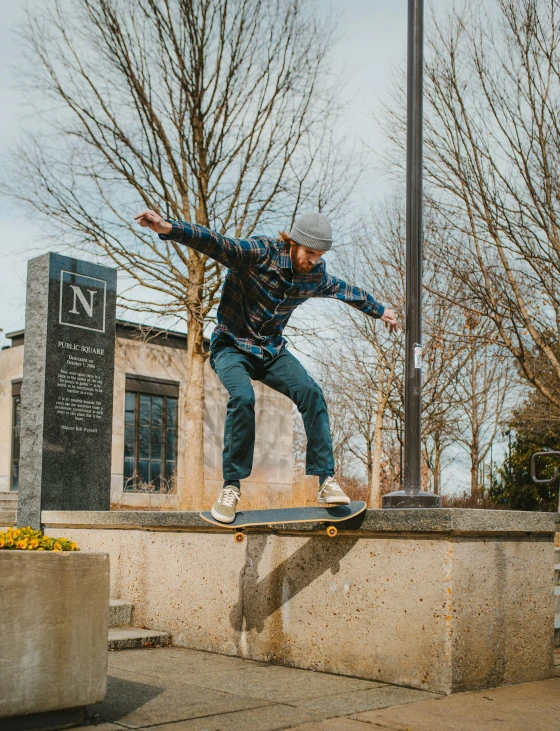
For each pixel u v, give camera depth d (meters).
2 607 3.09
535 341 13.25
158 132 15.41
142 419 18.61
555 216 12.18
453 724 3.52
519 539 4.66
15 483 17.77
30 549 3.41
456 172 12.62
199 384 15.36
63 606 3.27
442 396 22.52
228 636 5.30
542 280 12.53
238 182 16.05
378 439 19.42
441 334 16.44
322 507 4.48
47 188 15.27
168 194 15.77
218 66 15.14
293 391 4.33
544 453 8.56
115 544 6.30
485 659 4.34
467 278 13.39
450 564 4.19
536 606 4.73
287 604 4.98
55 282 7.61
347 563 4.69
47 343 7.46
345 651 4.62
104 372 7.92
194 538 5.66
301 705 3.83
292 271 4.19
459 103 12.52
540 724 3.55
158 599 5.85
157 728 3.34
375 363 21.58
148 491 16.97
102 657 3.39
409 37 5.13
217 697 3.97
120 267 15.53
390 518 4.39
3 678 3.07
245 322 4.31
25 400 7.57
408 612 4.34
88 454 7.66
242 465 4.28
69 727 3.33
